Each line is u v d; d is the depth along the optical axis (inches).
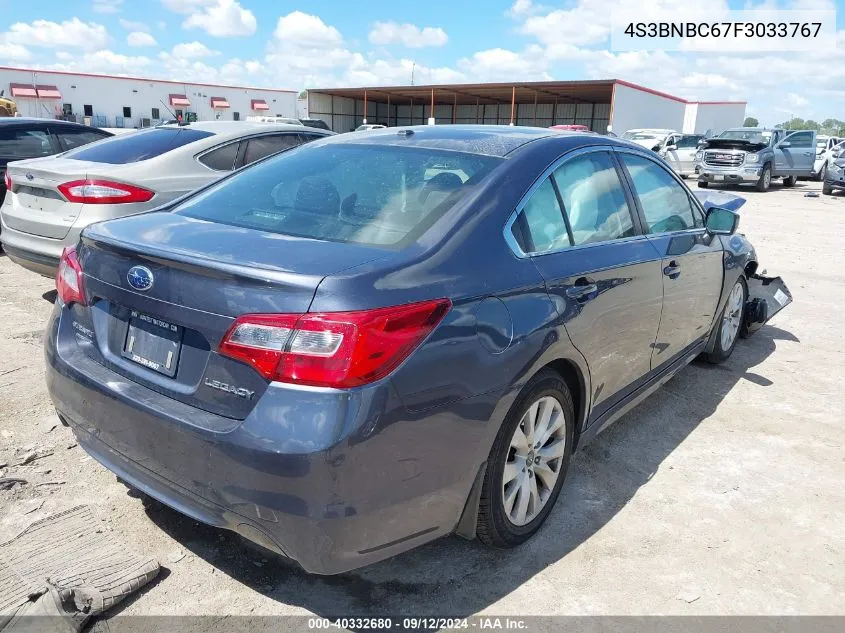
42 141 320.5
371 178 113.0
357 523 82.1
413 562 107.4
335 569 84.6
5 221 229.3
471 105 2245.3
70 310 108.7
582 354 114.0
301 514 79.7
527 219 107.7
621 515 122.6
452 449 90.1
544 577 105.2
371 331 80.0
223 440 81.7
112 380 96.4
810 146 916.6
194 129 256.7
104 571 98.7
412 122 2357.3
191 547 108.2
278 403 79.7
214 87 2309.3
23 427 142.9
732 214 158.1
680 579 105.9
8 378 167.0
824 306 277.9
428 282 87.9
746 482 135.7
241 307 82.7
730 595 102.7
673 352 157.8
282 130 275.6
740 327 221.0
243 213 111.7
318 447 77.7
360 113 2207.2
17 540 106.1
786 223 535.2
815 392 184.2
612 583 104.4
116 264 96.9
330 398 78.7
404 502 86.4
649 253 135.6
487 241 98.7
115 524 112.7
